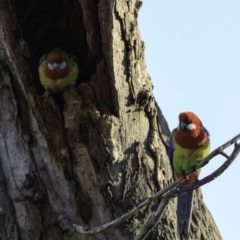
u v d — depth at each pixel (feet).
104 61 37.01
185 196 39.19
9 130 38.27
